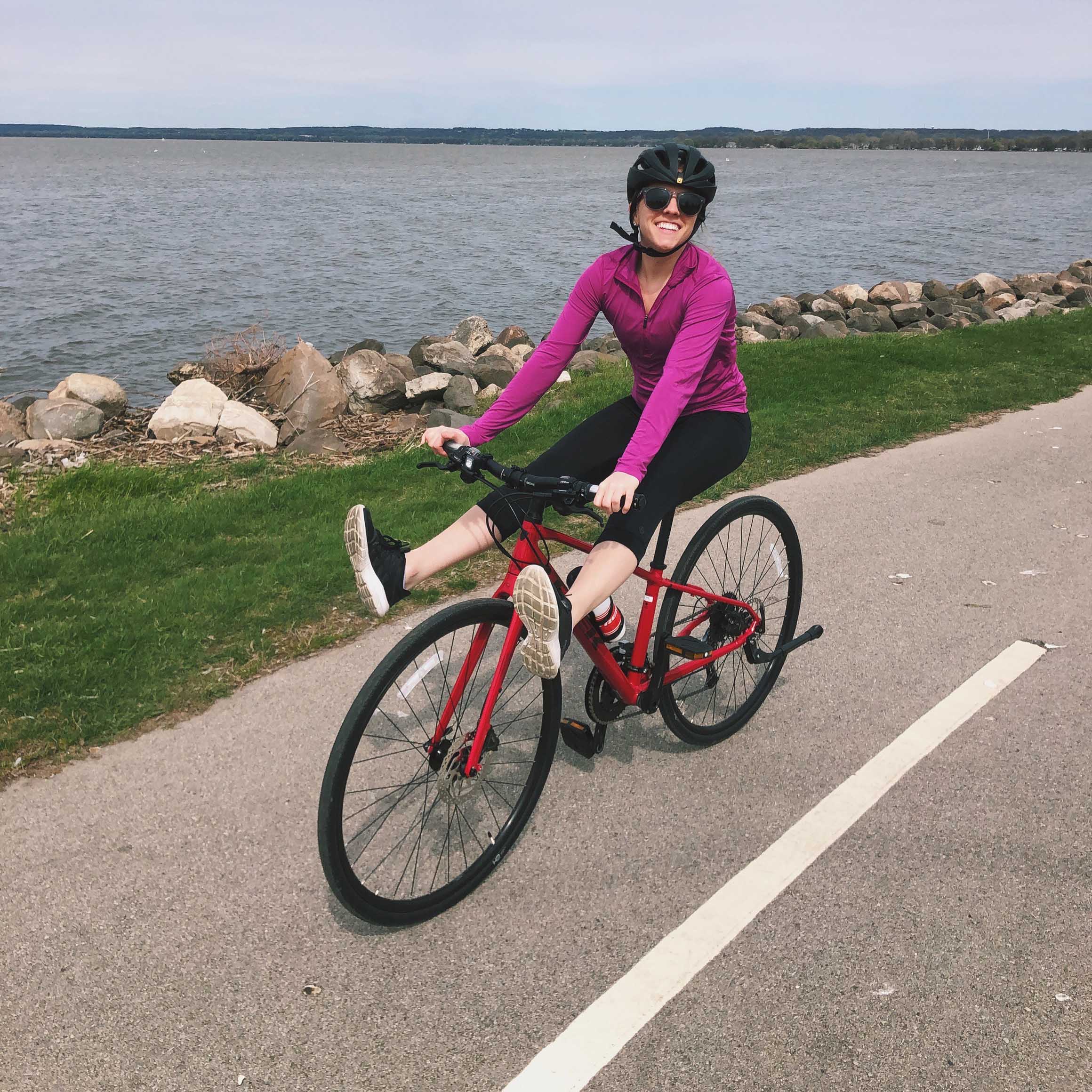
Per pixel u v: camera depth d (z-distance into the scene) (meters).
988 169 189.50
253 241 40.84
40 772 3.38
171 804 3.21
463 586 4.92
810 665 4.25
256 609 4.66
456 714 2.74
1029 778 3.39
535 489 2.63
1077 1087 2.19
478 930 2.70
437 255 36.00
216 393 8.82
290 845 3.03
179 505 6.37
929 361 11.20
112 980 2.49
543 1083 2.21
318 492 6.56
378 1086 2.21
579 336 3.07
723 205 65.56
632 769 3.47
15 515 6.21
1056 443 8.00
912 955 2.58
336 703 3.86
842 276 30.66
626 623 4.61
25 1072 2.22
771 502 3.67
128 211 58.72
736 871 2.93
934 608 4.83
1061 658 4.29
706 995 2.46
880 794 3.30
